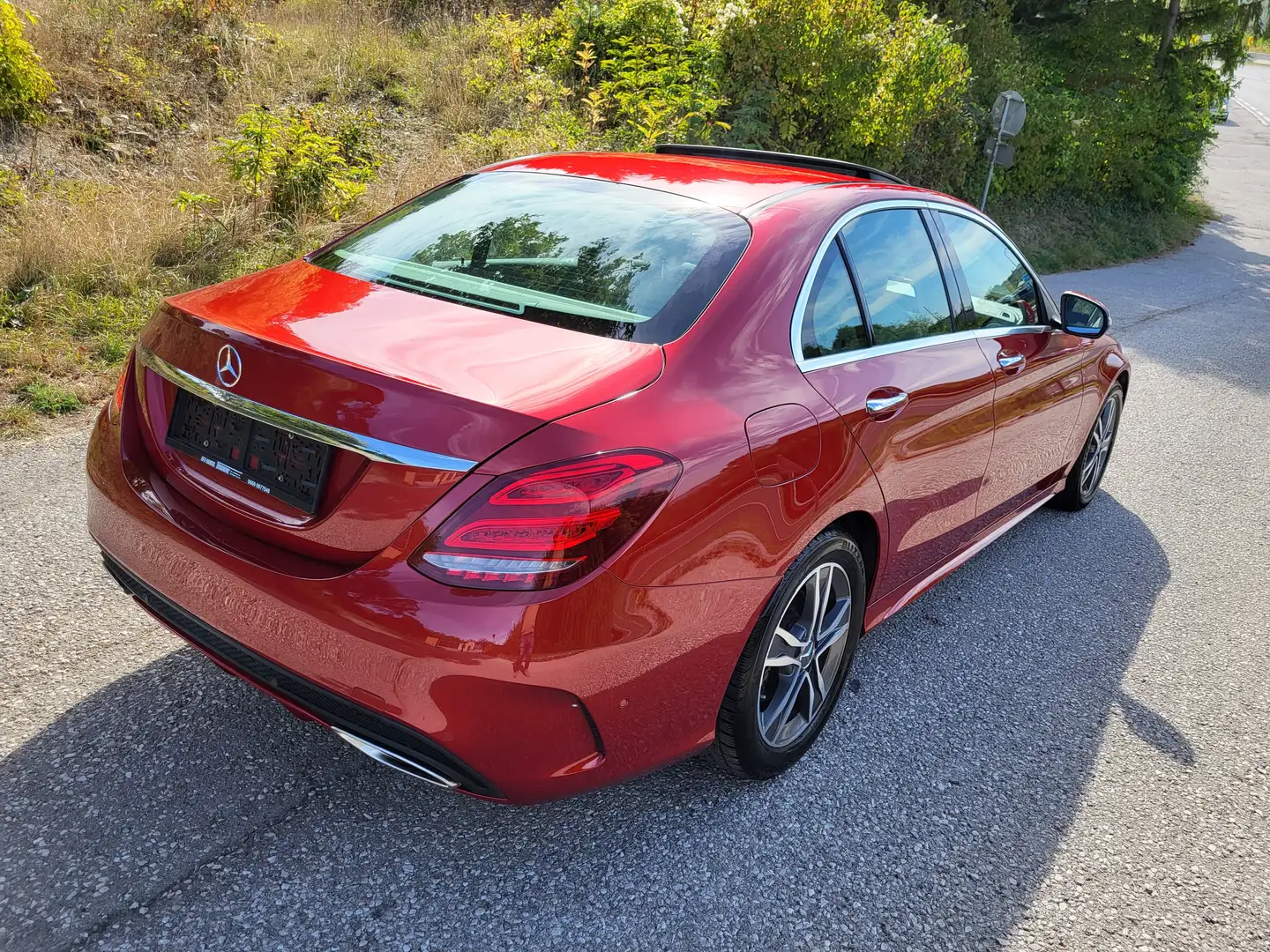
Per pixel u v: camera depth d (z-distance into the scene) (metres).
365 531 1.90
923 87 12.26
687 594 2.07
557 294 2.37
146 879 2.10
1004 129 12.80
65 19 8.62
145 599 2.34
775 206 2.73
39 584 3.15
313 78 9.77
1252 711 3.44
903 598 3.29
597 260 2.48
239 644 2.08
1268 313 12.63
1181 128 21.20
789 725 2.71
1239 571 4.63
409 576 1.85
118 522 2.29
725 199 2.76
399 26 11.82
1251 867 2.63
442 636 1.81
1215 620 4.11
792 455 2.32
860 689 3.26
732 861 2.39
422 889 2.18
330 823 2.33
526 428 1.85
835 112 11.72
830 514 2.48
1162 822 2.78
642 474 1.94
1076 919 2.37
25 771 2.36
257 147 6.89
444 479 1.83
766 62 11.49
